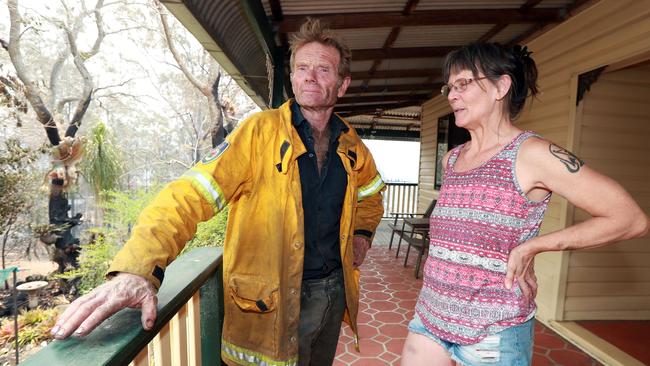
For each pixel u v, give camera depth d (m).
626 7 2.72
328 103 1.32
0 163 8.30
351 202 1.38
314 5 3.10
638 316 3.44
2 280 5.10
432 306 1.22
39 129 11.23
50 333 0.63
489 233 1.09
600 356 2.81
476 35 4.07
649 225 0.94
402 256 5.95
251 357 1.21
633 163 3.30
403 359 1.36
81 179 9.93
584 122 3.23
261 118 1.20
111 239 7.28
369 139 12.08
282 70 3.75
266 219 1.15
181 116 15.91
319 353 1.53
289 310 1.20
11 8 9.27
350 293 1.46
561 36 3.41
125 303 0.72
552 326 3.35
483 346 1.10
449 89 1.23
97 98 12.81
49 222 9.62
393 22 3.31
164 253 0.81
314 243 1.32
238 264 1.18
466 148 1.32
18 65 9.65
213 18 2.12
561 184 1.00
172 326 1.13
